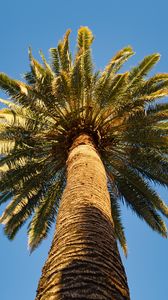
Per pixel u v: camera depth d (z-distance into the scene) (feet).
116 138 34.17
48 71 33.50
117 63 35.53
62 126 32.89
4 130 33.24
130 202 38.91
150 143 33.78
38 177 37.09
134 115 32.55
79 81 31.89
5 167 36.45
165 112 33.12
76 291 11.53
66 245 14.66
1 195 38.14
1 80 31.19
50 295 11.74
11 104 33.01
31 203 38.34
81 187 20.15
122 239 41.14
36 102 32.22
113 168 38.47
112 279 12.73
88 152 25.93
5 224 37.81
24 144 33.96
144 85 33.12
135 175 37.35
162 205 37.63
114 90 31.99
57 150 33.55
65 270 12.85
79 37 36.78
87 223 16.24
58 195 39.29
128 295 12.86
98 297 11.34
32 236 38.65
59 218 17.92
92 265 13.08
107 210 19.16
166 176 35.50
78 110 32.12
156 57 34.40
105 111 33.12
